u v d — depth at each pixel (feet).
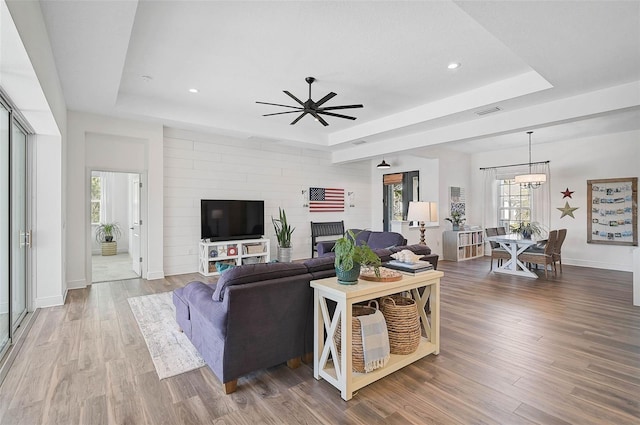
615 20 7.57
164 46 10.39
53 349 9.05
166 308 12.69
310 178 24.89
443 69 11.95
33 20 6.75
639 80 11.09
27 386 7.20
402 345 8.20
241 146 21.27
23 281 11.90
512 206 25.59
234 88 14.01
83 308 12.59
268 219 22.57
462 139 16.51
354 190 28.04
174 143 18.74
